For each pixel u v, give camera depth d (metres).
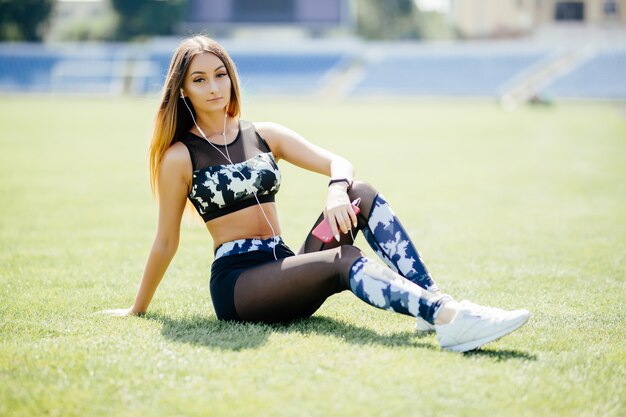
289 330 3.12
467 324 2.73
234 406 2.31
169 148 3.25
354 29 65.88
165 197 3.23
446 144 16.08
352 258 2.87
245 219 3.22
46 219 6.83
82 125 20.95
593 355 2.85
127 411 2.30
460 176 10.55
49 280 4.36
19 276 4.46
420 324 3.12
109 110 28.20
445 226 6.46
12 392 2.44
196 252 5.32
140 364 2.67
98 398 2.39
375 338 3.02
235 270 3.16
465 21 61.91
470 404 2.34
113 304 3.78
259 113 27.30
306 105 32.97
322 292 2.97
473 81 40.31
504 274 4.54
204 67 3.20
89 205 7.73
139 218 6.94
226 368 2.63
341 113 27.64
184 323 3.26
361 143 16.41
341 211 3.02
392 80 40.84
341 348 2.85
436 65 41.66
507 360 2.74
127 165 11.79
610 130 18.83
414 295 2.78
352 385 2.46
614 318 3.48
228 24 43.75
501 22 56.66
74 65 43.19
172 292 4.05
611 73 37.66
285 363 2.68
